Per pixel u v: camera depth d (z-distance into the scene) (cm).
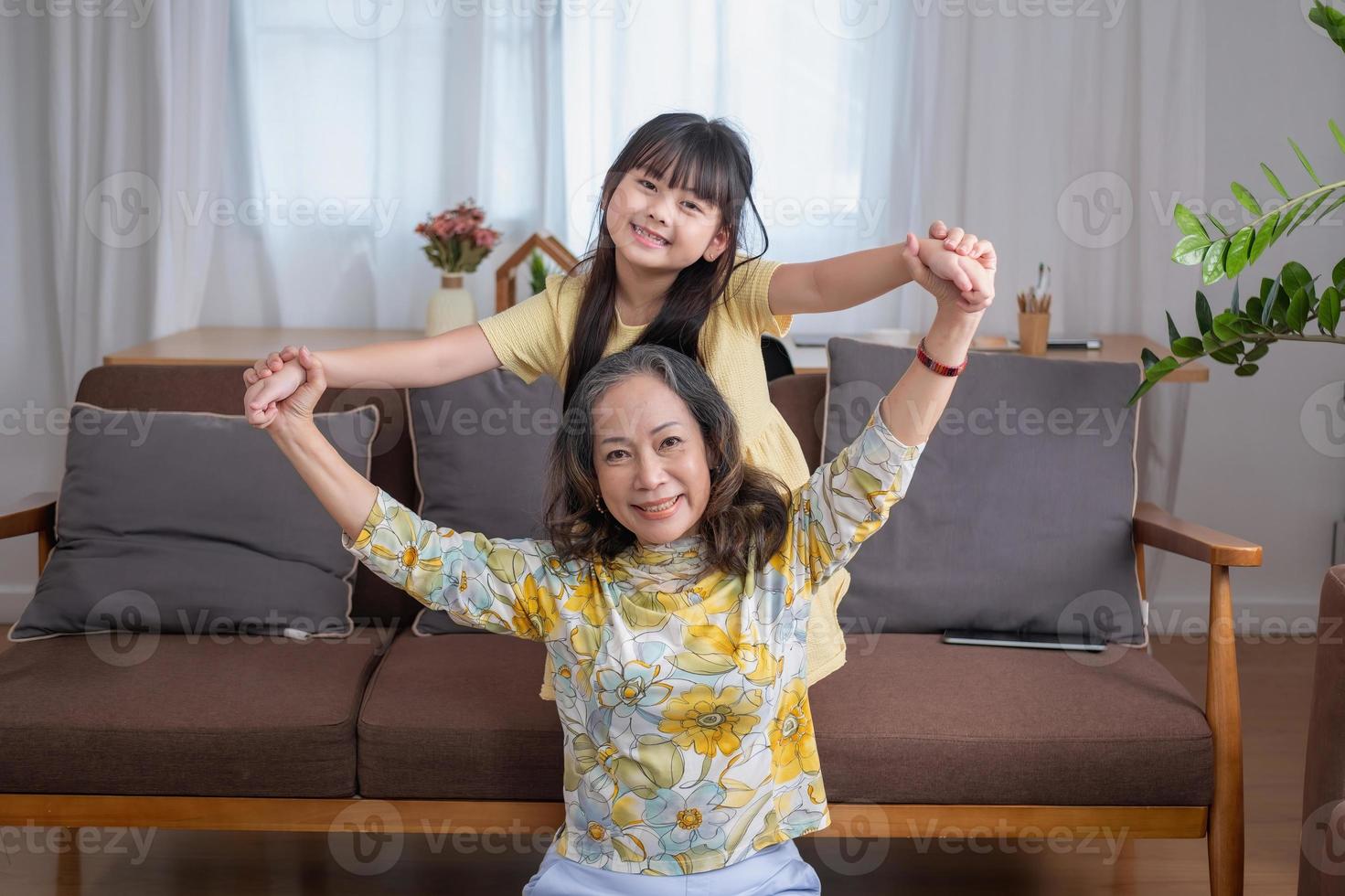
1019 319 304
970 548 229
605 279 172
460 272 320
